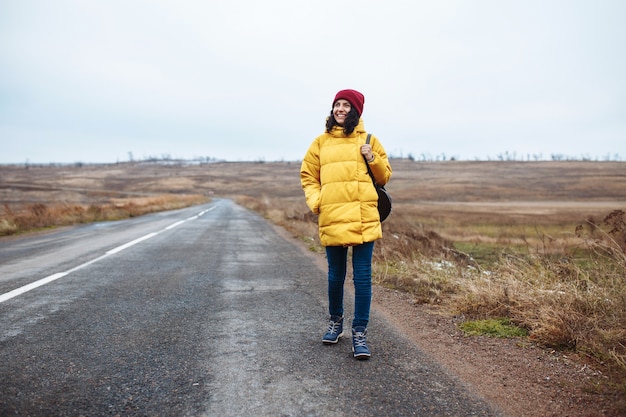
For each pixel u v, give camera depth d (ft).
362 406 7.68
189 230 47.93
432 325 12.96
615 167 485.97
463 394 8.29
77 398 7.76
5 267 21.99
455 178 403.34
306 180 11.18
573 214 117.60
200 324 12.55
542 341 11.28
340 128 10.66
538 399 8.12
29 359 9.55
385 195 11.02
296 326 12.58
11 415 7.06
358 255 10.45
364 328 10.26
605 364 9.74
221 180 511.81
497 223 83.97
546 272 16.58
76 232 44.98
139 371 9.04
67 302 14.75
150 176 595.47
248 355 10.11
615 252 15.03
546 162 600.80
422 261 21.85
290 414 7.33
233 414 7.29
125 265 23.00
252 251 30.50
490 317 13.55
